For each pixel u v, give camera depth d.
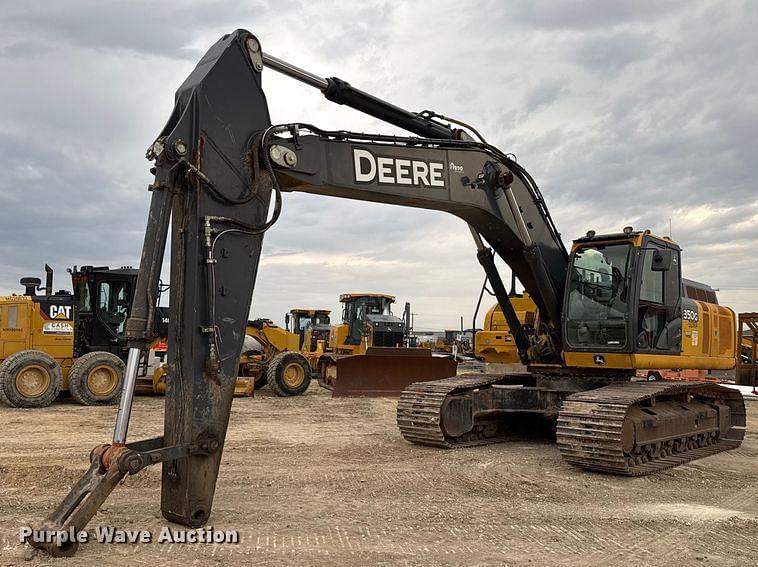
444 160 8.36
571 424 8.13
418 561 4.81
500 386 11.18
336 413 13.74
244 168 5.98
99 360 14.57
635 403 8.55
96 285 16.06
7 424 11.61
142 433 10.79
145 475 7.22
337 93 7.54
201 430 5.36
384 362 17.20
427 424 9.46
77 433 10.66
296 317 29.70
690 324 10.51
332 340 24.16
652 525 5.95
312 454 8.99
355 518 5.89
